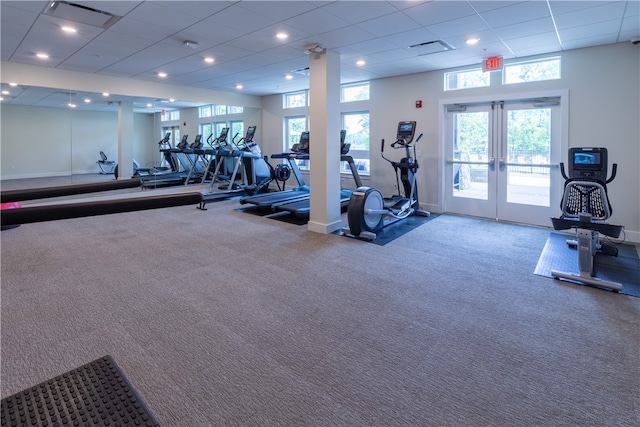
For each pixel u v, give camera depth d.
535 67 5.54
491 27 4.18
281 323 2.77
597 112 5.02
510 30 4.28
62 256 4.31
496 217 6.20
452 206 6.70
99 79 6.72
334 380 2.12
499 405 1.91
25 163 6.99
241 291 3.34
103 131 7.83
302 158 7.42
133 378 2.13
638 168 4.79
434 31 4.34
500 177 6.08
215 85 8.02
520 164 5.86
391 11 3.69
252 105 9.66
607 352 2.38
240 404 1.93
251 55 5.39
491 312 2.94
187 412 1.87
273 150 9.75
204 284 3.50
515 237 5.14
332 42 4.78
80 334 2.60
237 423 1.80
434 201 6.80
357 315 2.90
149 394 2.00
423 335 2.60
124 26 4.10
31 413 1.58
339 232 5.42
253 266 3.99
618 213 4.96
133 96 7.32
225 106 9.39
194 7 3.57
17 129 6.89
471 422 1.80
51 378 2.00
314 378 2.14
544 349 2.42
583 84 5.09
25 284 3.46
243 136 9.78
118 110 7.97
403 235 5.27
